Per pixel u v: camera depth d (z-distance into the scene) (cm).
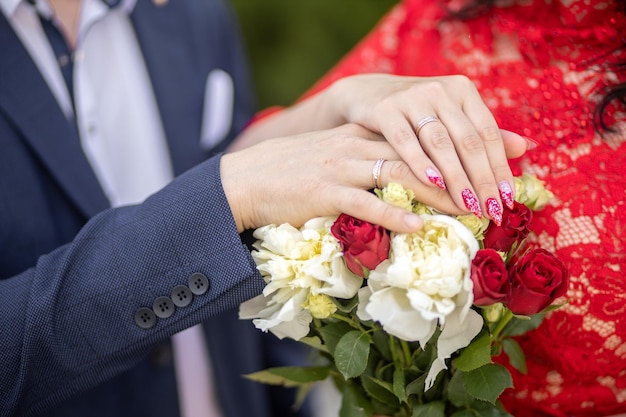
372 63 102
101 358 80
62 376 81
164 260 79
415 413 75
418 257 69
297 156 79
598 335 82
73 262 80
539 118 85
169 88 107
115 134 105
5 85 93
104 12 100
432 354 74
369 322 75
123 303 79
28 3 96
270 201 78
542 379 84
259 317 77
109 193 103
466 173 75
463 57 92
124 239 80
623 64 84
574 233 82
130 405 100
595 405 84
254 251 78
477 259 70
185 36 109
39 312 79
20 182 94
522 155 81
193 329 106
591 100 84
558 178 83
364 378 78
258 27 216
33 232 94
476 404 76
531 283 69
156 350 100
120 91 105
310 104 91
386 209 71
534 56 87
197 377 107
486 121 76
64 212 97
